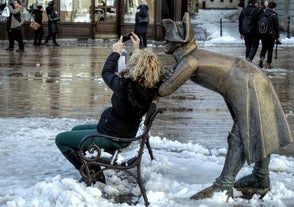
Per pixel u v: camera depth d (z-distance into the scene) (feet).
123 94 18.40
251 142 18.10
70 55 74.23
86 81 49.49
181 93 44.01
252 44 63.16
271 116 18.15
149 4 103.86
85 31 104.94
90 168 19.38
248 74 18.08
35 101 39.04
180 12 106.73
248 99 18.03
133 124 18.92
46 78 51.11
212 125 31.86
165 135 29.17
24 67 59.77
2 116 33.42
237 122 18.28
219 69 18.15
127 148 20.98
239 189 19.15
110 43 97.35
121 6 104.22
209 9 159.22
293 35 116.78
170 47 18.58
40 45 92.27
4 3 102.22
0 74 53.57
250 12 62.69
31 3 103.09
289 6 122.31
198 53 18.37
